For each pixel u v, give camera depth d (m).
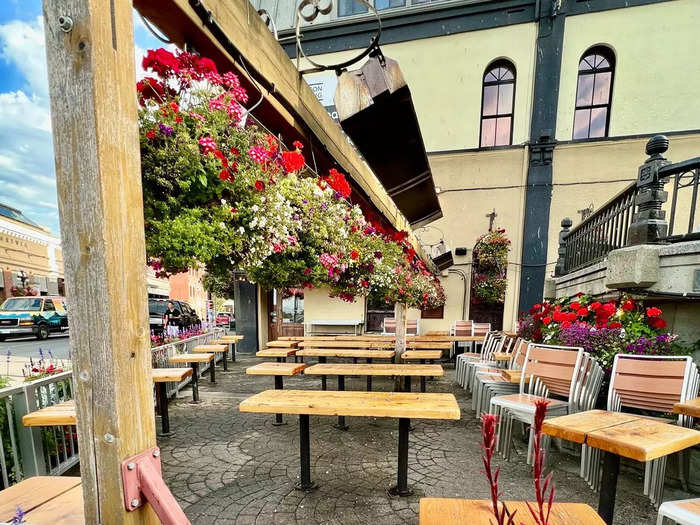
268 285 2.39
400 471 2.56
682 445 1.65
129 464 0.97
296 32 2.06
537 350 3.45
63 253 0.94
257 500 2.52
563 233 6.40
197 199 1.24
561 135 8.13
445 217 8.93
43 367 3.36
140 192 1.03
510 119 8.67
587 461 2.62
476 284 8.60
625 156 7.77
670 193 7.51
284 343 6.88
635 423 1.90
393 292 4.64
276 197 1.63
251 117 1.92
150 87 1.17
